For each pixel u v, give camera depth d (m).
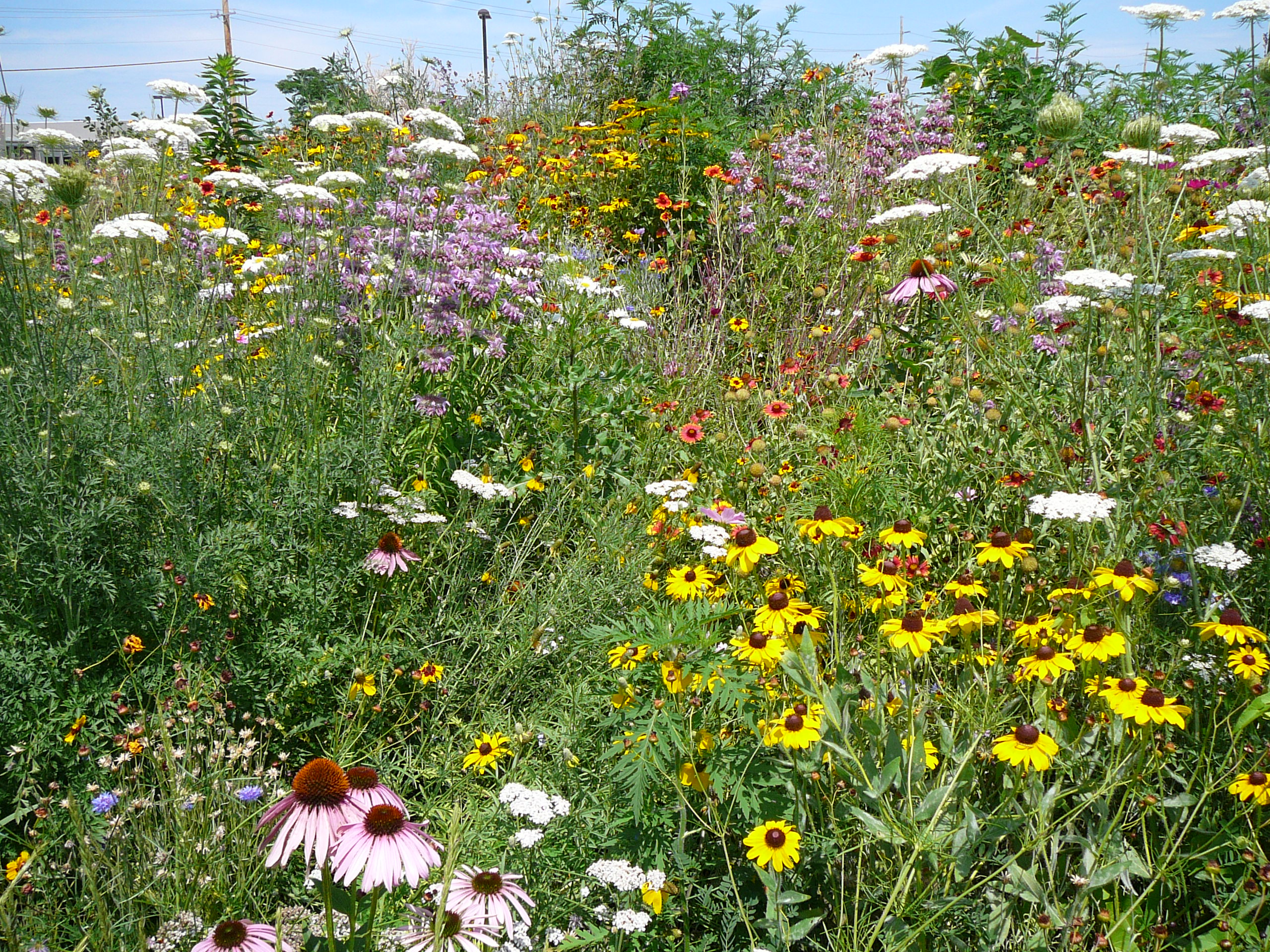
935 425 4.10
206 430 3.67
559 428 4.64
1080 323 3.93
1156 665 2.71
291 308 4.64
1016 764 2.30
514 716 3.34
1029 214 6.23
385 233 4.84
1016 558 2.61
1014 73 8.55
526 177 8.41
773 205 6.78
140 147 5.08
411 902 2.09
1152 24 4.80
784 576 3.34
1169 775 2.39
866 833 2.38
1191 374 3.82
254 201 6.40
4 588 2.92
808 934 2.47
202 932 2.13
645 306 6.18
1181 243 4.65
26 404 3.31
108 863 2.24
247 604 3.39
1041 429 3.58
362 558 3.62
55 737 2.68
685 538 4.01
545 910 2.39
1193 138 4.51
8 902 2.07
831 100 9.03
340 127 6.07
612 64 10.69
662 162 8.23
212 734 2.83
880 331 4.88
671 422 4.80
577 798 2.74
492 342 4.85
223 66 7.86
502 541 4.13
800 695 2.59
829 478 3.60
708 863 2.59
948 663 2.93
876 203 6.86
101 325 4.14
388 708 3.31
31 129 5.06
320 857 1.64
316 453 3.75
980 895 2.42
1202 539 3.08
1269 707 2.23
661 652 2.64
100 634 3.01
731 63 11.18
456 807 1.71
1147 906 2.34
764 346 6.05
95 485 3.28
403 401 4.40
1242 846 2.25
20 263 3.99
